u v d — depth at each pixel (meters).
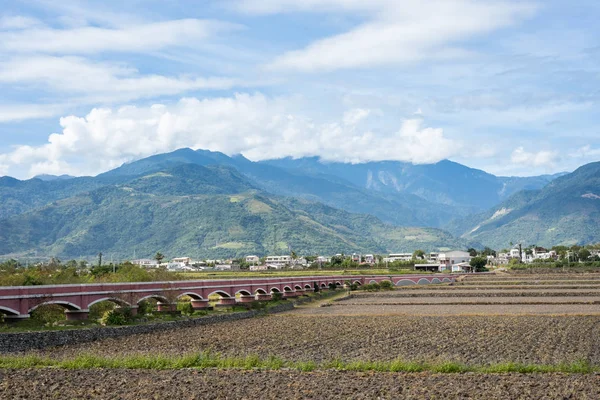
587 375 60.72
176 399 52.47
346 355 79.06
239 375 62.06
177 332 104.94
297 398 52.16
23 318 91.62
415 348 83.94
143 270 159.25
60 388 56.66
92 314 112.12
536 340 90.06
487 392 53.22
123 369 65.94
